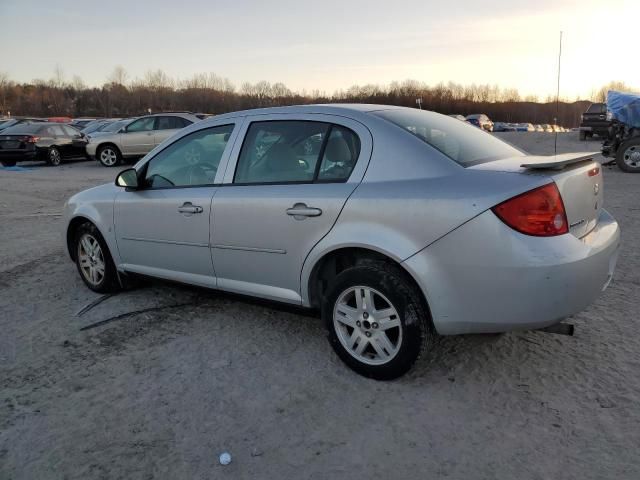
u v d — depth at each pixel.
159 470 2.44
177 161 4.06
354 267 3.04
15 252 6.42
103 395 3.07
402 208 2.84
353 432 2.66
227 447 2.58
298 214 3.20
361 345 3.13
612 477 2.27
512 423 2.67
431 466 2.39
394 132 3.07
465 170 2.85
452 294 2.76
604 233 3.04
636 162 12.50
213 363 3.41
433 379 3.11
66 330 4.01
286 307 3.49
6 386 3.20
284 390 3.06
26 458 2.55
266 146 3.55
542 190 2.63
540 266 2.57
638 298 4.21
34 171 16.91
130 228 4.29
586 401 2.82
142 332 3.92
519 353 3.37
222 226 3.62
